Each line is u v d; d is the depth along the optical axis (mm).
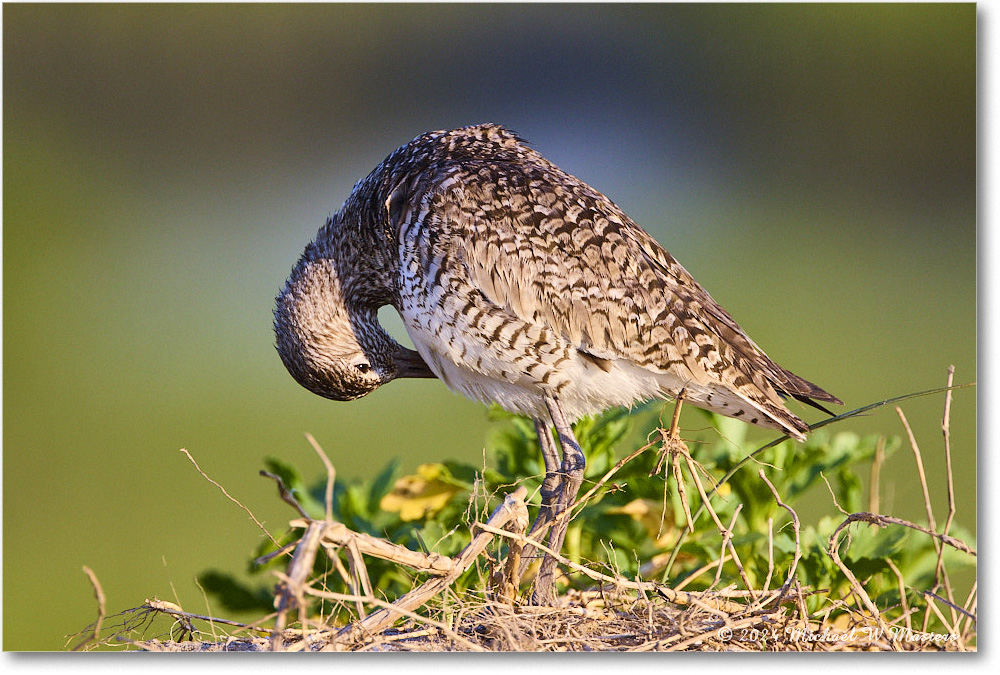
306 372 7707
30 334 21625
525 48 31984
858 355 17938
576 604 6051
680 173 28484
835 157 28109
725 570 6754
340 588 6562
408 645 5469
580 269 6547
